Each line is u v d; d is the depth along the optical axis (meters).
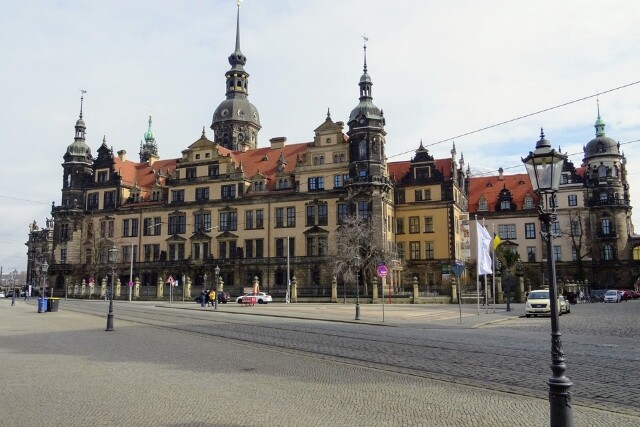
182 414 11.12
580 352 20.77
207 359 18.98
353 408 11.74
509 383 14.77
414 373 16.33
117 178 109.88
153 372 16.16
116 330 30.81
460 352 21.00
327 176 91.69
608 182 105.31
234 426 10.25
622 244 103.50
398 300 70.50
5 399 12.52
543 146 10.90
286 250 92.75
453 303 69.62
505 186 113.50
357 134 87.19
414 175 95.31
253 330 30.84
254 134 125.25
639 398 12.98
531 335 27.91
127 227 107.38
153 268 101.81
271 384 14.36
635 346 22.73
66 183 114.06
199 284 98.44
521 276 70.69
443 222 92.44
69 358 19.11
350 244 80.56
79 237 112.00
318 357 19.73
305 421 10.62
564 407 9.21
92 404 12.00
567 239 105.88
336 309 54.53
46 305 51.25
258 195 95.94
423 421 10.70
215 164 100.75
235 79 124.44
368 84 89.12
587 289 91.44
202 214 100.31
